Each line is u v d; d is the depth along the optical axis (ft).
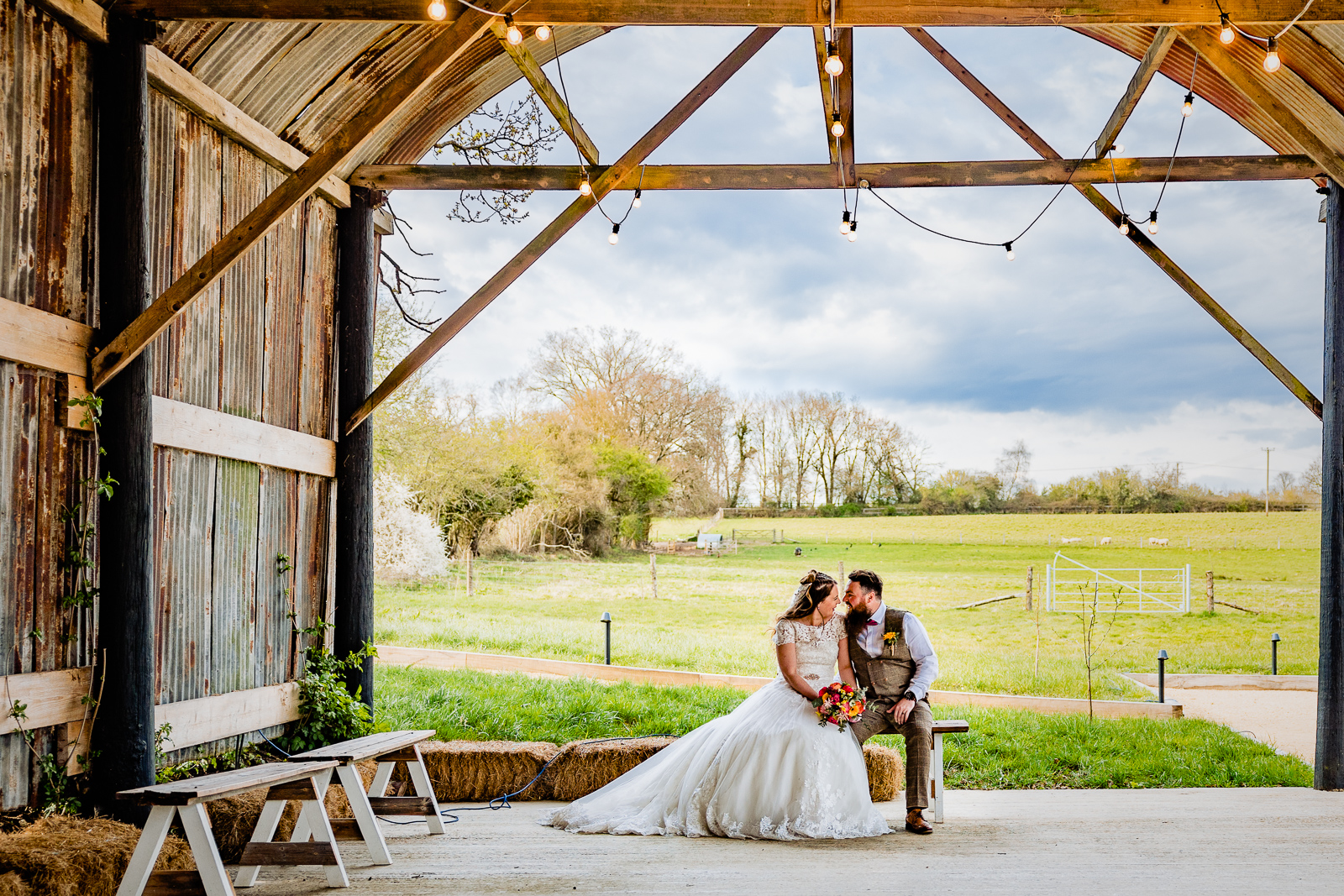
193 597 16.66
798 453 142.61
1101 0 15.44
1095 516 132.87
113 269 14.43
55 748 13.65
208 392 17.12
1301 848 14.65
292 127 19.75
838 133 18.33
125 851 11.71
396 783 19.22
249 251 18.31
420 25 18.84
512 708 26.58
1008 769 22.67
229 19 15.15
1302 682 41.65
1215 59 16.40
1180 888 12.25
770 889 12.12
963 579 88.22
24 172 13.21
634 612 67.21
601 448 99.60
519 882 12.71
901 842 15.10
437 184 21.53
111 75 14.52
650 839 15.42
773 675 43.98
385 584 73.87
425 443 74.38
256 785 11.88
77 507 14.05
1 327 12.55
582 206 21.08
